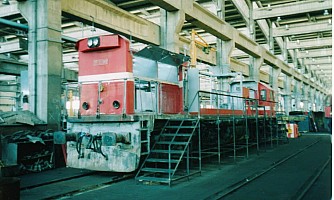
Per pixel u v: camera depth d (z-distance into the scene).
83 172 10.94
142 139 9.62
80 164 10.21
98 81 10.31
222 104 17.59
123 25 17.75
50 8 12.45
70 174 10.53
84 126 10.34
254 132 19.91
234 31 26.00
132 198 7.58
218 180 9.60
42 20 12.38
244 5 30.38
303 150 18.08
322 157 14.99
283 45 43.47
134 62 10.62
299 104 50.84
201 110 12.64
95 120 9.88
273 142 23.23
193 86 12.80
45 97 12.16
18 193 6.25
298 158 14.74
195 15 20.25
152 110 11.14
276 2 32.62
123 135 9.34
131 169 9.38
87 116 10.06
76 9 14.74
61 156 12.24
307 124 38.38
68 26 26.53
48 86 12.19
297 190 8.25
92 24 16.02
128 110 9.90
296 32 36.59
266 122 21.25
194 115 11.85
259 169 11.54
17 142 10.54
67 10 14.18
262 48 32.91
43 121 12.10
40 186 8.88
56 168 11.86
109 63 10.27
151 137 10.40
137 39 18.97
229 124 15.30
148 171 10.14
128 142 9.39
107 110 10.16
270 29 36.94
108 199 7.54
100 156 9.88
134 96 10.20
